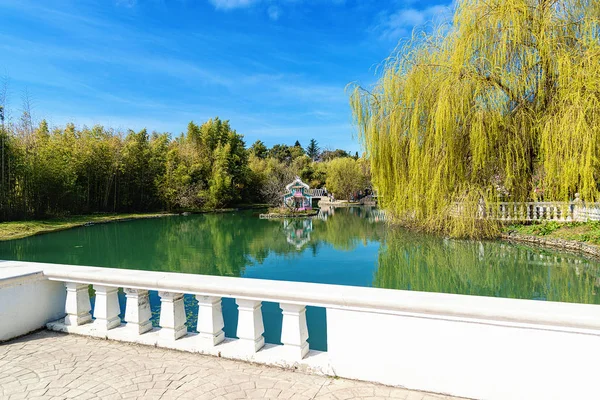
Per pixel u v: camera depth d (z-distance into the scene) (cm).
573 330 154
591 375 152
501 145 876
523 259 984
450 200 914
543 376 160
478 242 1038
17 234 1731
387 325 189
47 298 284
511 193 941
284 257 1240
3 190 2028
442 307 174
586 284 771
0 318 253
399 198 973
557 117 780
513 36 804
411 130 919
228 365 218
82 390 192
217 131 4450
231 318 596
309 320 600
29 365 221
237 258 1241
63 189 2402
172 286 236
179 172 3519
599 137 725
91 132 3141
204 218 2920
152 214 3103
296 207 3278
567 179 762
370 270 1007
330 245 1463
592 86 721
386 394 183
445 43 929
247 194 4519
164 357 231
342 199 4831
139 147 3312
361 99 1040
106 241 1656
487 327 169
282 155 6359
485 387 171
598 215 1061
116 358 230
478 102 838
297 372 209
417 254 1123
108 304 267
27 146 2277
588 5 823
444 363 178
